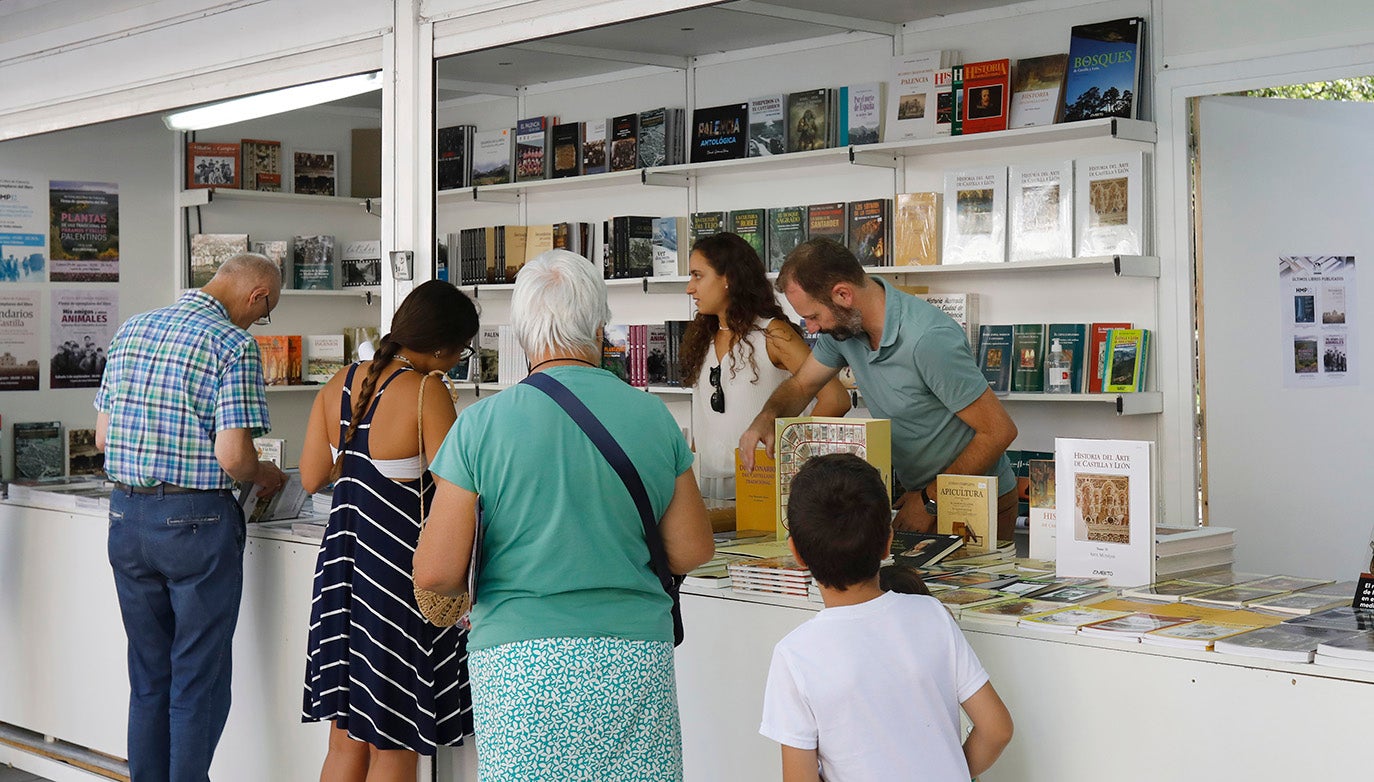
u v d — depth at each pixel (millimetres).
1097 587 2551
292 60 3988
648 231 5848
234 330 3494
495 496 2080
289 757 3648
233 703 3803
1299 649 1950
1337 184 4844
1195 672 2041
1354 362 4910
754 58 5637
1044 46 4883
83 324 6000
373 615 2846
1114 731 2139
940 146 5023
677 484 2197
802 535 1991
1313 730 1923
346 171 6363
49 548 4438
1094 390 4727
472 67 5699
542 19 3355
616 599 2104
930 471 3434
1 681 4656
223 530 3504
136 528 3480
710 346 3908
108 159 6020
